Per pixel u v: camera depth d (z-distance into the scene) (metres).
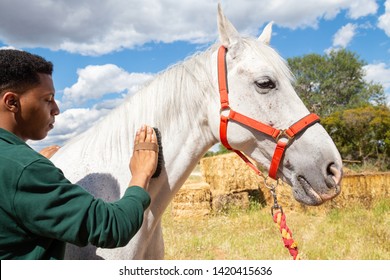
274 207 2.21
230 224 7.98
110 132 2.11
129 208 1.38
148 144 1.73
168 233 7.20
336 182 2.01
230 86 2.11
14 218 1.23
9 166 1.21
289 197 9.29
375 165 19.03
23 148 1.29
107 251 1.86
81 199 1.28
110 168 2.02
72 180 2.02
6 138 1.32
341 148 20.52
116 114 2.16
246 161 2.26
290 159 2.08
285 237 2.13
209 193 9.37
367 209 8.69
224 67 2.12
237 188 9.67
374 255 5.24
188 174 2.19
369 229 6.67
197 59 2.21
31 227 1.24
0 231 1.23
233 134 2.11
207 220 8.75
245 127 2.09
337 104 32.06
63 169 2.09
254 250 5.74
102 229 1.27
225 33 2.15
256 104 2.07
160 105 2.10
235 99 2.10
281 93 2.08
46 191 1.23
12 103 1.40
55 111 1.60
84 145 2.15
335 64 32.88
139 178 1.60
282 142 2.05
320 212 8.84
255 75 2.06
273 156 2.09
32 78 1.42
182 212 9.11
